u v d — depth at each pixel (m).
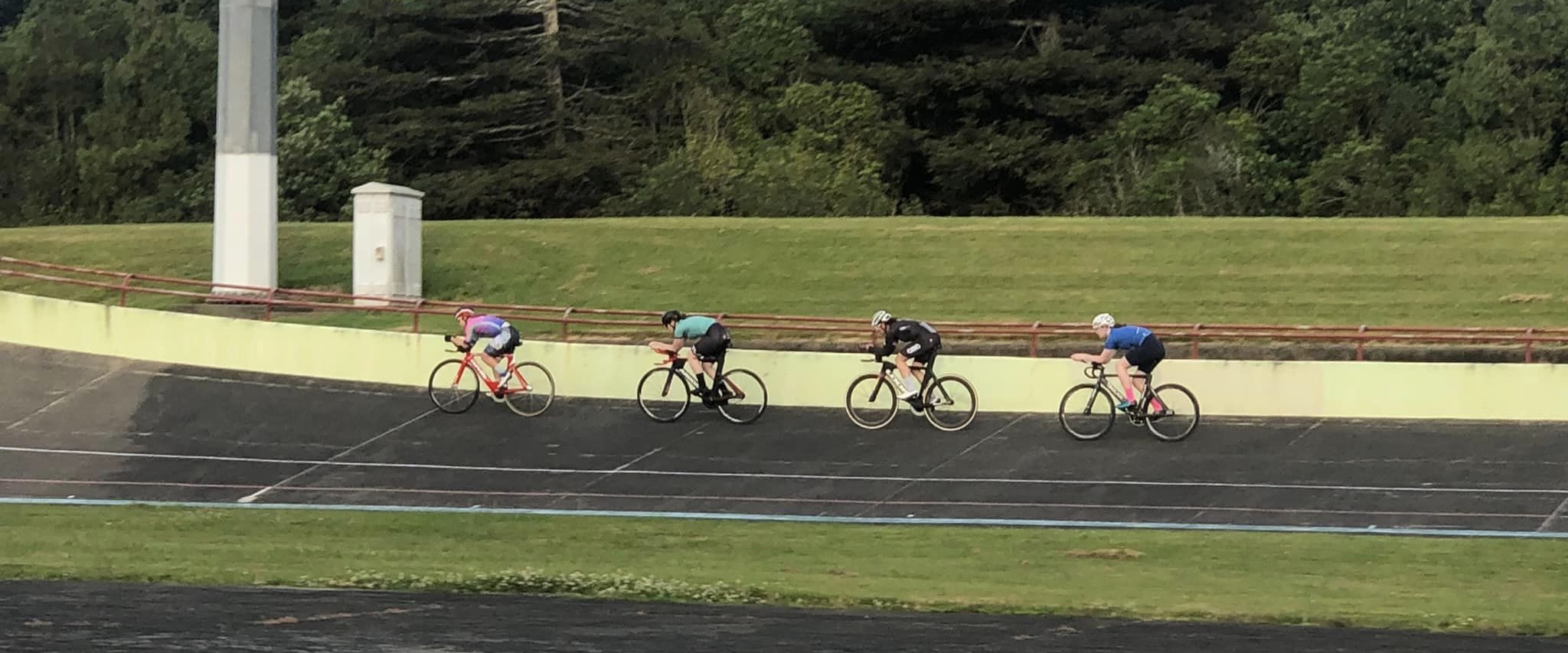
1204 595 11.43
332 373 21.25
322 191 43.94
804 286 25.36
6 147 49.41
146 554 12.66
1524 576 12.52
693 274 26.06
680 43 49.06
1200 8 48.06
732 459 17.94
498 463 17.84
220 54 23.92
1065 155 44.97
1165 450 18.14
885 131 45.28
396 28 48.34
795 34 48.72
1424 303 23.52
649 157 46.19
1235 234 27.09
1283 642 9.79
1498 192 43.53
